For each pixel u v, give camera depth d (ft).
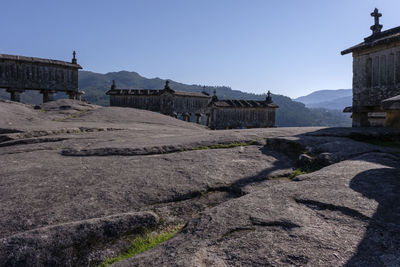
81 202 10.89
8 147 21.67
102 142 22.62
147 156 17.71
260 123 87.10
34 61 58.90
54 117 38.19
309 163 15.08
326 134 20.66
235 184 13.15
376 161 13.29
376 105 28.19
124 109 48.60
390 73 26.11
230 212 8.52
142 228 9.59
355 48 29.35
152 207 10.98
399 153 15.90
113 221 9.32
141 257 6.88
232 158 16.79
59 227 8.79
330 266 5.78
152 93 77.71
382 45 26.66
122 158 17.28
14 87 57.21
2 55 55.62
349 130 22.33
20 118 33.53
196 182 13.01
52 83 62.39
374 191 9.27
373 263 5.77
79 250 8.44
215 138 21.15
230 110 83.05
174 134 28.40
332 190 9.60
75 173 14.21
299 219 7.79
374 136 20.90
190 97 82.94
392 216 7.61
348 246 6.40
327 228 7.26
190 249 6.82
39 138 23.73
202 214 8.73
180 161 16.20
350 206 8.29
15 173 14.32
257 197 9.56
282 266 5.90
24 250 7.97
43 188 12.19
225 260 6.28
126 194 11.69
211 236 7.32
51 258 8.00
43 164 16.12
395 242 6.42
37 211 10.12
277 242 6.76
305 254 6.20
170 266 6.19
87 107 48.24
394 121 23.61
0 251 7.88
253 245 6.73
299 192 9.68
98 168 15.10
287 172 14.56
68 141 23.04
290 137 18.93
